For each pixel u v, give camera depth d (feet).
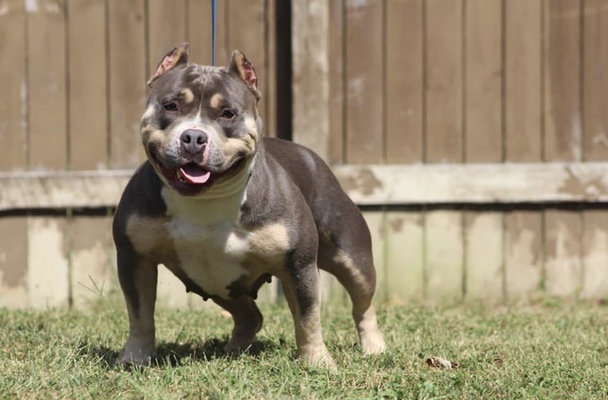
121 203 19.81
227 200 18.99
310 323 20.13
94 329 24.43
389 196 32.60
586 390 18.76
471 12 32.78
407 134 32.81
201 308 31.45
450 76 32.86
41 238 32.04
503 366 20.59
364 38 32.60
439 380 19.06
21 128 31.83
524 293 33.32
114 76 32.01
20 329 23.70
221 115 18.57
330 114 32.60
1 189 31.58
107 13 31.86
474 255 33.24
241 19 32.14
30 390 17.76
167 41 31.99
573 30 32.99
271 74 32.32
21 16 31.71
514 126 33.04
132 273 19.92
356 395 18.10
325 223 21.79
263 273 20.42
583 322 28.17
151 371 19.07
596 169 32.99
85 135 32.01
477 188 32.81
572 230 33.42
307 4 31.81
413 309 29.91
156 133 18.60
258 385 18.40
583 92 33.12
